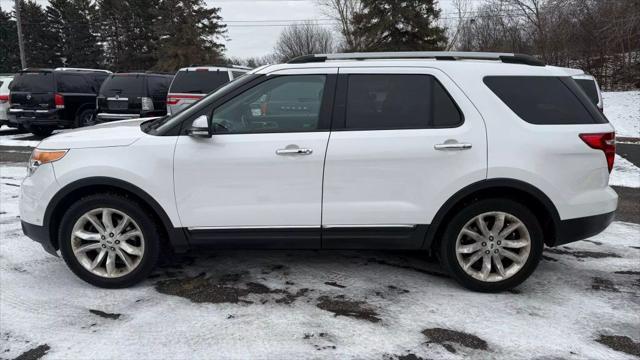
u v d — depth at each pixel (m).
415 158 3.76
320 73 3.90
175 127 3.92
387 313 3.60
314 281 4.18
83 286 4.08
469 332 3.33
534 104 3.86
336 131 3.83
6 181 8.41
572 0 24.09
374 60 3.98
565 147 3.78
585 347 3.16
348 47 45.59
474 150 3.76
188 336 3.29
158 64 47.47
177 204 3.88
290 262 4.62
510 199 3.85
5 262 4.60
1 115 15.26
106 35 57.59
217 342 3.21
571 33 24.98
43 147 4.01
